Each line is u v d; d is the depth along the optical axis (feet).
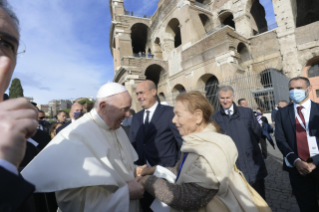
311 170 7.12
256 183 8.62
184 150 4.79
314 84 38.83
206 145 4.41
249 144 9.02
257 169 8.71
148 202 7.36
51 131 15.56
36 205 5.03
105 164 4.63
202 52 45.60
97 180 3.95
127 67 55.57
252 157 8.89
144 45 88.43
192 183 4.25
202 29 51.55
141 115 10.30
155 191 4.64
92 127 5.28
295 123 8.26
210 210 4.19
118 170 5.24
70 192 4.19
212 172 4.14
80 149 4.37
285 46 40.98
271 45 43.45
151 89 9.75
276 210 10.81
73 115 13.74
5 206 1.63
